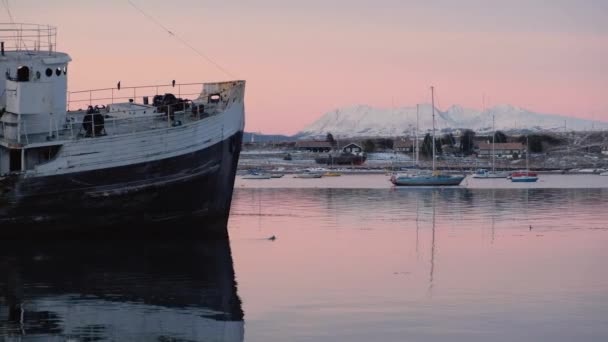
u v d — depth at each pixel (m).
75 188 45.19
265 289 34.47
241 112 50.84
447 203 91.00
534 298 32.94
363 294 33.50
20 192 44.44
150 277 36.97
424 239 52.47
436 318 29.42
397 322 28.80
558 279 37.28
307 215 72.38
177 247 46.28
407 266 40.88
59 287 34.59
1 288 34.41
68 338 26.62
